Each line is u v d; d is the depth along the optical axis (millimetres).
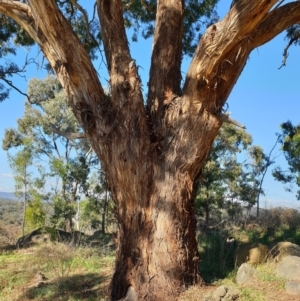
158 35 7703
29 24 7309
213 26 6070
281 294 6328
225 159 19922
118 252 6938
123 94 6895
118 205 7035
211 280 7262
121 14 7363
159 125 7035
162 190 6742
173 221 6676
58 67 7098
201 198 15320
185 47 11547
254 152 20906
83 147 22906
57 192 17172
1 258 11719
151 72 7594
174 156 6793
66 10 11016
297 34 8664
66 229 16531
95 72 7180
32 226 16609
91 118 7043
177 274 6555
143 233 6711
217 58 6152
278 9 6703
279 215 16531
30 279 8781
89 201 18953
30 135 26141
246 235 12227
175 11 7723
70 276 8633
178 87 7457
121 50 7125
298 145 15727
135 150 6793
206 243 9938
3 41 12031
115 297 6715
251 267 7270
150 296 6445
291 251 8266
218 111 6703
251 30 5945
